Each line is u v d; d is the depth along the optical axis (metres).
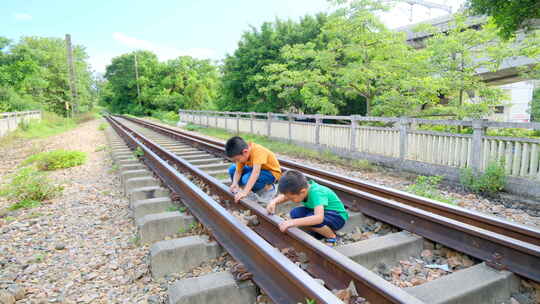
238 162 3.91
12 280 2.90
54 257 3.35
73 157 8.51
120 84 60.88
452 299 2.21
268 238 3.25
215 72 53.47
